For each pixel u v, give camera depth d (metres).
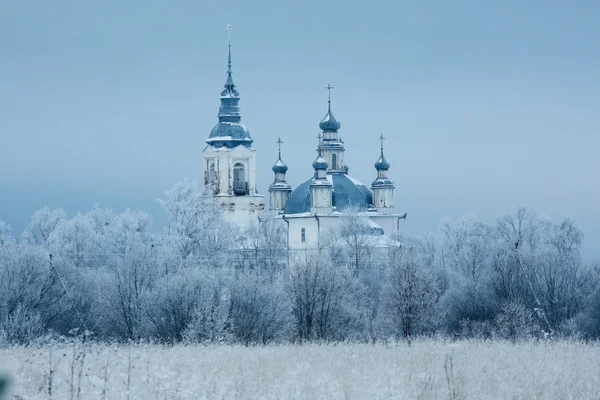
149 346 58.91
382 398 30.08
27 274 113.44
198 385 30.59
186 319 104.62
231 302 110.75
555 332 113.12
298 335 113.56
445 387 32.31
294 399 29.86
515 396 30.55
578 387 32.62
